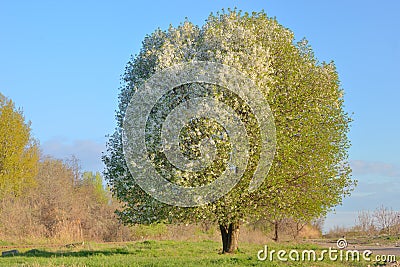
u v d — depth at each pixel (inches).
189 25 925.2
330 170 947.3
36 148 2006.6
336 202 968.3
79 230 1697.8
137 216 900.0
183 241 1502.2
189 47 874.8
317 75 981.2
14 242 1525.6
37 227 1699.1
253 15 967.6
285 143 845.8
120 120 937.5
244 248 1132.5
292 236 1814.7
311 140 899.4
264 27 949.8
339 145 998.4
